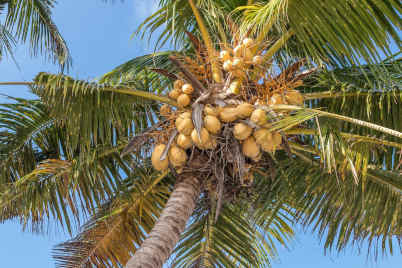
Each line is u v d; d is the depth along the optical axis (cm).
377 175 537
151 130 465
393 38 389
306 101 579
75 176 512
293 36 590
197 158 452
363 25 391
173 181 617
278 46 500
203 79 495
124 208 595
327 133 461
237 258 565
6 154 583
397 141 525
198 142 424
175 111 459
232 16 604
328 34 414
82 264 570
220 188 446
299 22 422
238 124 420
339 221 554
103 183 555
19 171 597
